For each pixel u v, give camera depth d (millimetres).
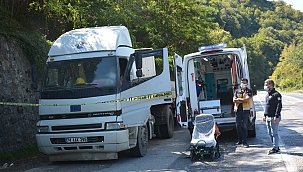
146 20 21484
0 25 13508
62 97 9695
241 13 141250
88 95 9578
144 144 10906
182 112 12352
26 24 16578
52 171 9289
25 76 13641
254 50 109375
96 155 9883
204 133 9961
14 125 12352
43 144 9727
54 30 18344
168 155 10609
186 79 12375
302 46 97125
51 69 10141
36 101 14172
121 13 17109
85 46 10234
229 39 64750
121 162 10039
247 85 11383
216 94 15391
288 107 27281
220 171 8188
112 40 10289
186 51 25172
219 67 15195
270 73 110562
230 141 12250
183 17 23828
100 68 9883
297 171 7758
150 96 11320
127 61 10727
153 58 11914
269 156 9461
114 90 9594
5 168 9883
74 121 9555
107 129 9422
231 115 12383
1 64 12352
